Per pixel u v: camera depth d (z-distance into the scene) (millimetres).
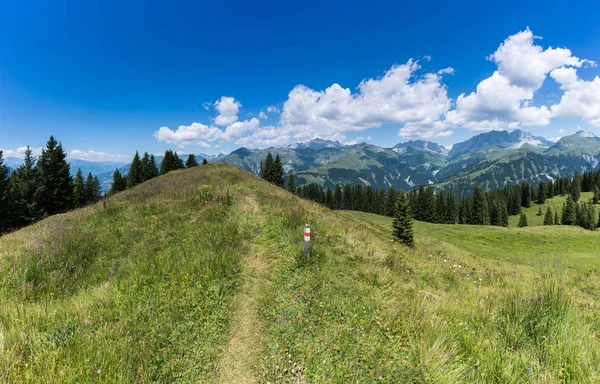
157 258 7344
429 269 8922
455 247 46344
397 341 4039
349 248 8312
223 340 4438
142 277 6316
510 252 46719
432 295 5906
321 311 4996
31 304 5273
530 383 3090
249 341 4438
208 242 8359
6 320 4293
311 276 6367
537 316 4207
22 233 11555
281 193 22391
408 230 37969
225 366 3920
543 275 8016
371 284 6129
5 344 3572
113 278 6605
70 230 10648
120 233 10359
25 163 41031
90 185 74000
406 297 5477
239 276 6543
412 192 119875
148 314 4762
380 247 9836
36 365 3281
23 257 7562
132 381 3410
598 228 89688
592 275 9289
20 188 37188
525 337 3904
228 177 26734
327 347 4055
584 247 45250
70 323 4391
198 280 6102
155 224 10961
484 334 4078
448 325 4316
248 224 10688
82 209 16469
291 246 8188
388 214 110375
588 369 3113
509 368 3227
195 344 4273
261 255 7969
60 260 7605
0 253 8078
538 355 3477
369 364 3619
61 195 40656
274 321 4902
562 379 3100
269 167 78625
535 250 47094
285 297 5637
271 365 3854
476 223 99875
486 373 3242
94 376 3254
